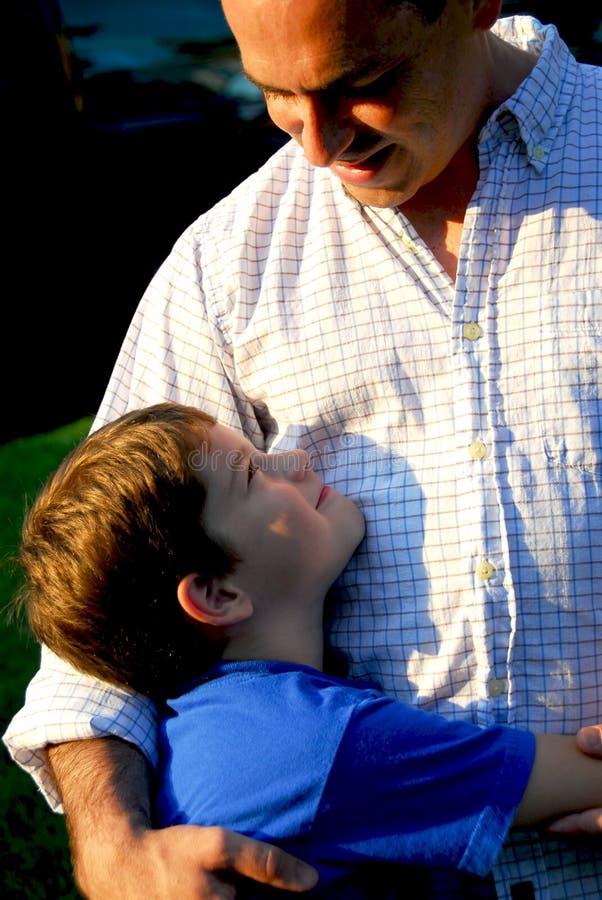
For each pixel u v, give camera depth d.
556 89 1.83
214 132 4.98
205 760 1.70
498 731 1.66
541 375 1.74
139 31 4.90
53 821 3.22
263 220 2.02
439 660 1.78
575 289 1.75
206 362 2.04
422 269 1.84
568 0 4.43
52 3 4.76
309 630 1.87
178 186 5.09
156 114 4.95
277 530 1.83
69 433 5.43
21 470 5.05
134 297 5.39
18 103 4.88
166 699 1.86
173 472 1.82
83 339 5.51
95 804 1.74
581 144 1.80
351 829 1.63
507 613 1.72
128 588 1.81
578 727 1.73
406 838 1.62
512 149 1.80
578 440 1.72
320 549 1.84
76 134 4.95
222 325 2.01
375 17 1.53
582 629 1.72
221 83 4.95
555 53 1.87
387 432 1.86
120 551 1.81
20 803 3.29
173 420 1.89
